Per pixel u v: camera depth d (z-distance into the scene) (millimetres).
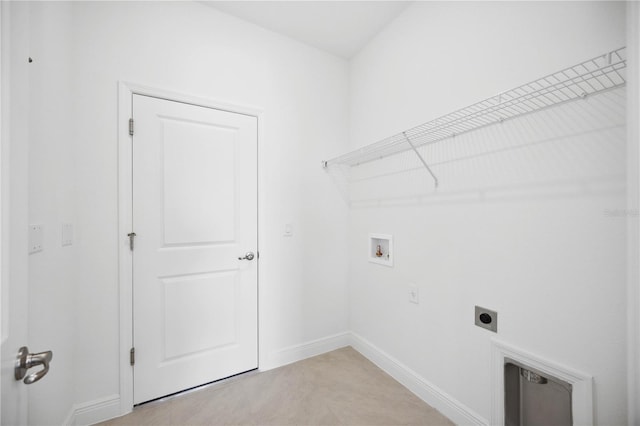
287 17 1895
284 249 2068
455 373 1460
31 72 1030
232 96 1865
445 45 1524
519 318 1187
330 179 2289
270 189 2014
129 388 1517
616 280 922
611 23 927
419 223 1690
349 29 2020
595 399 968
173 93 1661
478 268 1352
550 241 1087
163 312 1633
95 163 1445
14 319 603
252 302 1934
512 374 1243
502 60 1245
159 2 1635
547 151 1093
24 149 668
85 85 1423
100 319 1449
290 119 2105
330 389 1728
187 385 1698
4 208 587
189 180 1721
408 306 1768
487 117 1300
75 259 1381
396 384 1788
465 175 1412
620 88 908
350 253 2361
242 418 1470
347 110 2383
